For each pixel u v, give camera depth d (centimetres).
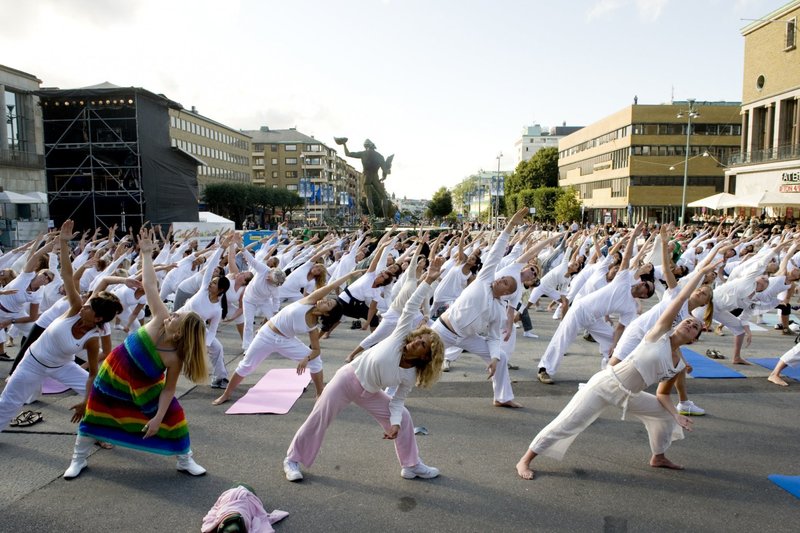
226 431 580
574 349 967
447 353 805
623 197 6062
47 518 411
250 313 867
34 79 3909
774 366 836
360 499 444
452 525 408
